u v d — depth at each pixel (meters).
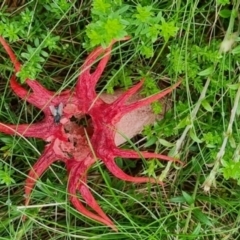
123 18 0.35
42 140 0.39
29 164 0.38
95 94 0.34
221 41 0.37
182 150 0.40
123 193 0.38
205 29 0.39
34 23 0.38
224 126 0.37
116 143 0.38
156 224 0.41
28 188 0.36
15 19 0.38
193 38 0.38
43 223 0.41
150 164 0.38
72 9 0.38
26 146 0.39
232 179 0.41
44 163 0.35
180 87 0.39
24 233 0.40
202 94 0.37
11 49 0.37
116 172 0.35
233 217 0.41
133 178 0.35
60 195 0.39
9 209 0.39
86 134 0.35
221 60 0.37
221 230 0.41
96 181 0.40
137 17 0.34
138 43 0.36
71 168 0.35
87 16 0.39
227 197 0.41
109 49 0.34
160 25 0.35
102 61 0.34
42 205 0.37
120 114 0.34
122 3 0.36
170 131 0.38
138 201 0.38
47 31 0.37
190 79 0.38
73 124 0.36
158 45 0.38
